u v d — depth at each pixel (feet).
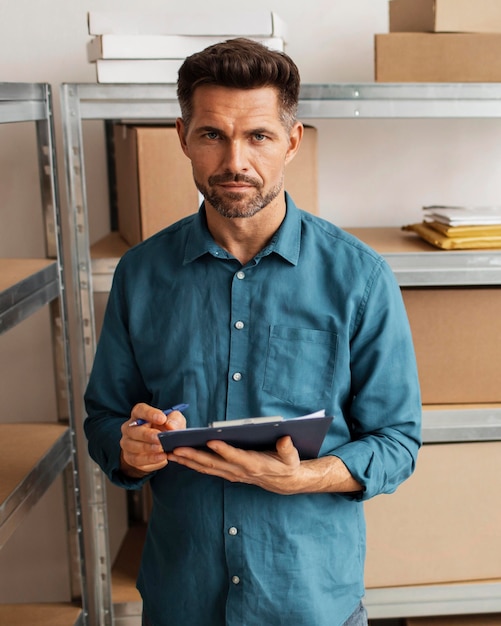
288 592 4.02
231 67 3.56
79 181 5.51
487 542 6.18
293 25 6.71
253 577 4.01
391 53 5.57
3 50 6.68
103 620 6.15
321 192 7.08
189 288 4.15
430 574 6.18
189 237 4.16
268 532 4.00
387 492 4.16
